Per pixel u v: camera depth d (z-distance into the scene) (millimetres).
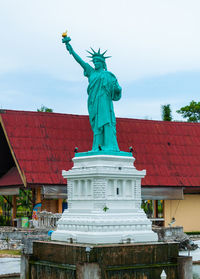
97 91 39625
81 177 38281
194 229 71062
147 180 65125
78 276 32031
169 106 100812
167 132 72812
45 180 59969
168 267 34125
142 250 33969
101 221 36125
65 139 65188
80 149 64688
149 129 71938
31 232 53031
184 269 34469
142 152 68188
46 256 35625
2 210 79250
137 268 33094
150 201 78562
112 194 37719
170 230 56188
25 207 86688
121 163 38469
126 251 33406
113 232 36156
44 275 34781
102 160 37750
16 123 64375
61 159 62844
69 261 33656
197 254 51750
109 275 32156
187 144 72438
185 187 67188
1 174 70250
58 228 38844
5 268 42688
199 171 69500
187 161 70062
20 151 61781
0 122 65062
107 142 39281
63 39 41875
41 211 61344
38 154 62312
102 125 39250
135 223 37156
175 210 70125
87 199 37844
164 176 66625
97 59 40438
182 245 54375
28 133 63969
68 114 68625
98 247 32562
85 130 67312
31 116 66062
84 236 35719
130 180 38625
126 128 70312
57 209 64875
